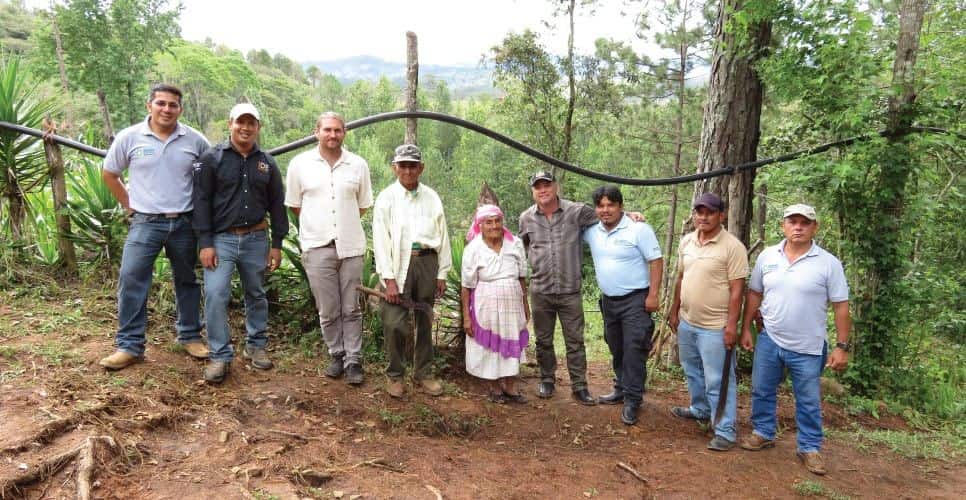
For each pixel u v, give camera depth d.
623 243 4.43
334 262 4.08
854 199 5.68
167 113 3.63
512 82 17.64
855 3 5.03
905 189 5.85
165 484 2.59
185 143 3.75
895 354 5.84
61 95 5.64
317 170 4.00
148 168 3.62
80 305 4.52
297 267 5.09
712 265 4.09
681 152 17.80
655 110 17.86
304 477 2.88
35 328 4.00
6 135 4.84
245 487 2.66
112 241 5.00
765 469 3.78
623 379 4.59
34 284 4.73
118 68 25.55
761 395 4.05
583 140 19.53
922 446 4.51
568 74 16.61
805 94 5.52
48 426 2.73
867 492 3.62
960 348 8.34
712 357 4.15
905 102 5.39
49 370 3.38
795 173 5.66
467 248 4.62
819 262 3.77
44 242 5.04
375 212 4.18
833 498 3.43
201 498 2.51
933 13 7.43
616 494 3.29
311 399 3.88
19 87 5.11
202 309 4.83
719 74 5.96
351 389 4.22
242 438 3.13
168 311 4.66
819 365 3.82
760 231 11.14
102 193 4.96
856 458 4.17
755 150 6.07
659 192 19.14
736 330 4.12
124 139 3.62
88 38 24.84
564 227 4.70
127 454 2.73
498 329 4.55
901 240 5.73
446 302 5.51
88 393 3.17
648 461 3.79
